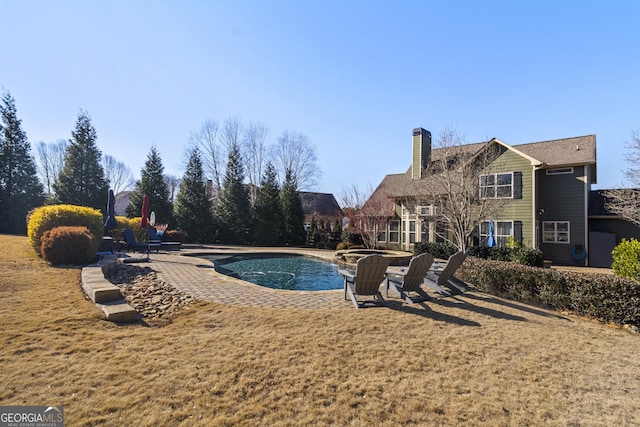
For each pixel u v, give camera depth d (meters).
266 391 2.72
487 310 5.58
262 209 25.91
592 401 2.75
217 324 4.44
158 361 3.18
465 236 13.90
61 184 24.30
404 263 13.69
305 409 2.49
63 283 6.09
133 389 2.64
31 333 3.67
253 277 11.41
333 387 2.83
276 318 4.75
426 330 4.40
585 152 15.79
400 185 22.38
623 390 2.96
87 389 2.61
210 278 7.88
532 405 2.66
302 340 3.89
